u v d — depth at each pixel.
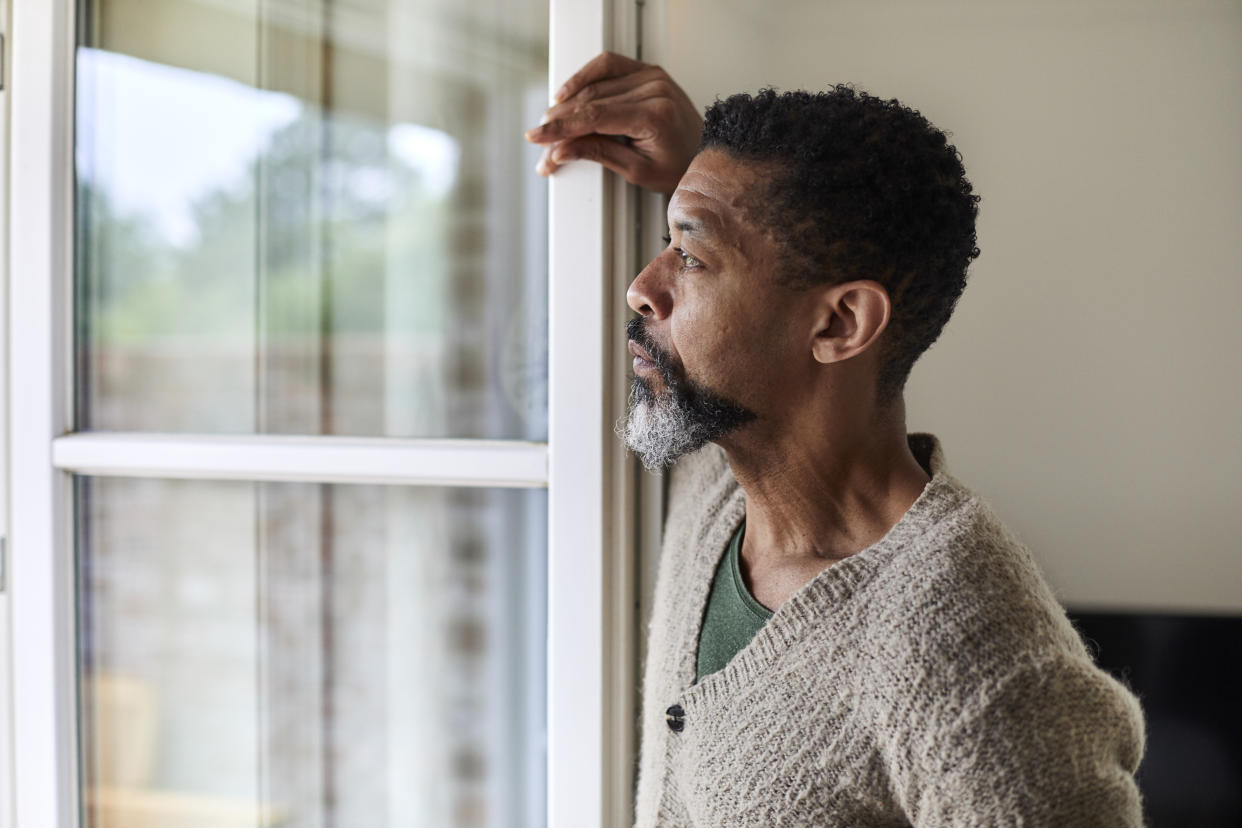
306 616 1.11
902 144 0.74
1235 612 1.42
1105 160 1.46
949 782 0.64
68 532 1.12
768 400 0.77
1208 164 1.44
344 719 1.11
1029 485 1.51
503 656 1.06
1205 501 1.47
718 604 0.84
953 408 1.52
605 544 0.97
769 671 0.74
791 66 1.45
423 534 1.07
